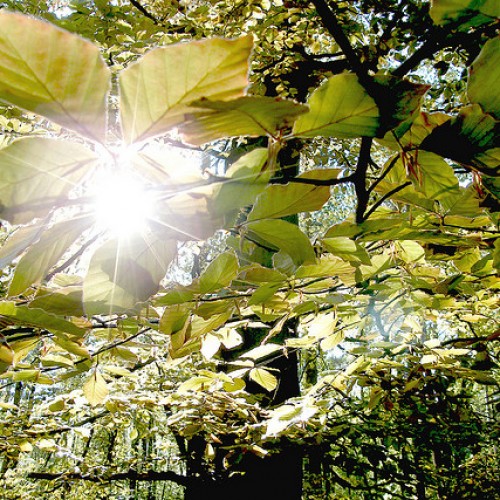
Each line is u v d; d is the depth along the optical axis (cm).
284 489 435
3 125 226
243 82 34
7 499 664
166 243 52
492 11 48
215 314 110
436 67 444
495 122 53
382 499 592
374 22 467
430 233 101
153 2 435
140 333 145
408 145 61
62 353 166
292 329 354
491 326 455
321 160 577
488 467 602
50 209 40
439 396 320
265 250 113
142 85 33
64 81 31
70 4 344
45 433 379
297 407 219
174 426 372
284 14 421
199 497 470
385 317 234
